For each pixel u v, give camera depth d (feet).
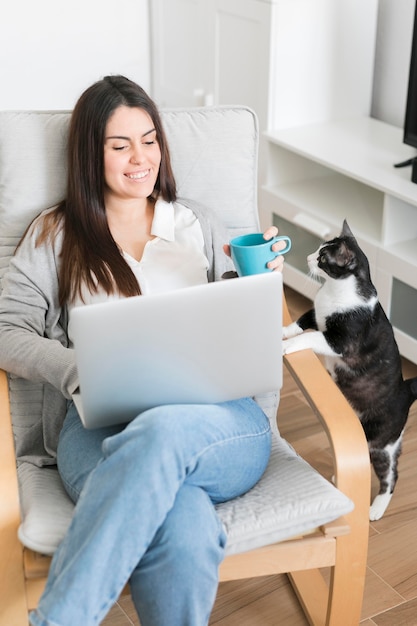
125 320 4.69
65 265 6.06
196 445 4.92
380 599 6.38
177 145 6.72
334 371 7.16
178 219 6.47
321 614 6.14
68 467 5.38
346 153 9.80
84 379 4.83
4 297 6.05
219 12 10.78
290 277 10.58
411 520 7.18
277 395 6.68
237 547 5.02
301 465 5.66
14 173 6.39
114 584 4.57
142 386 4.97
